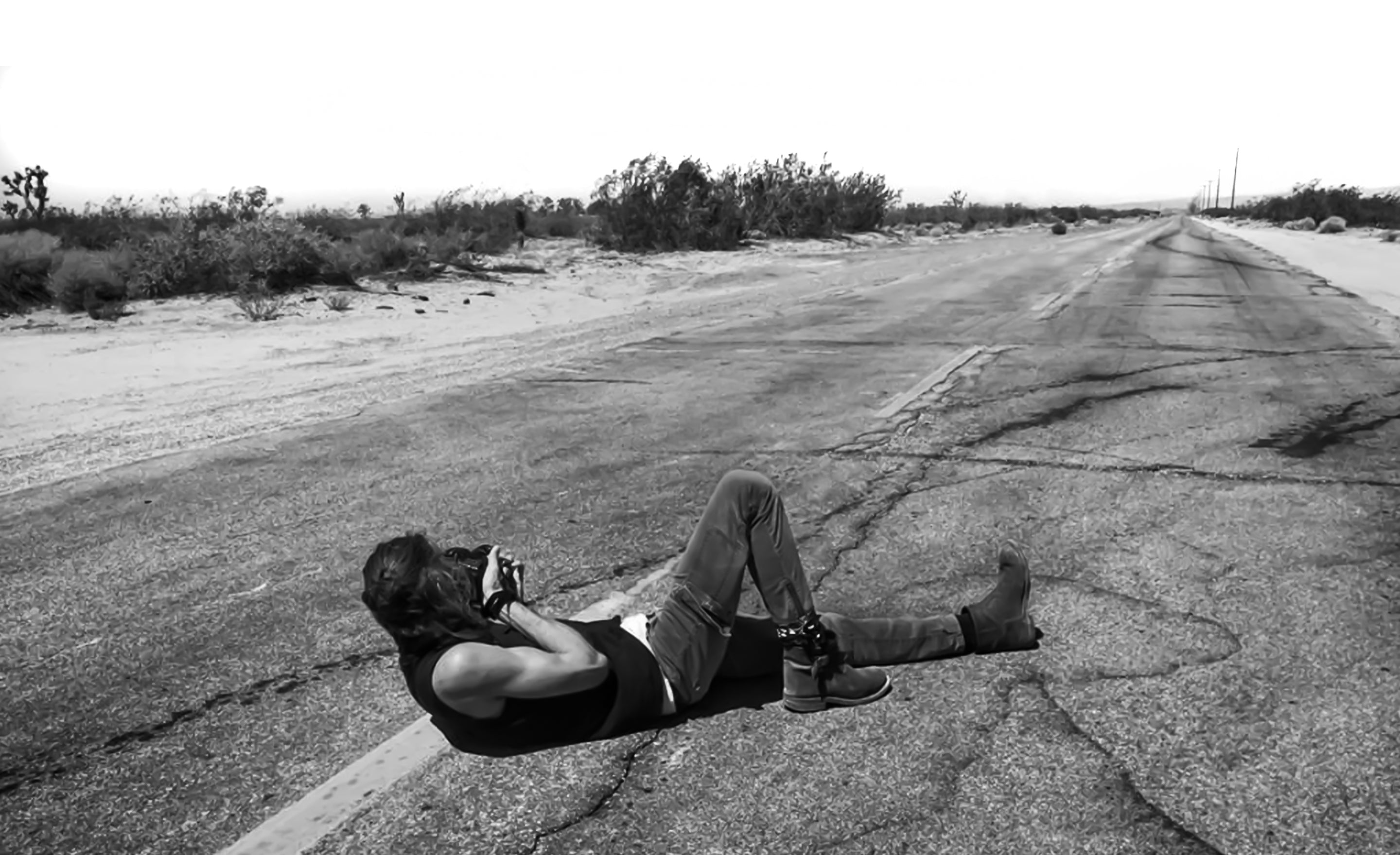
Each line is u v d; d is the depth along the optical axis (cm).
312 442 708
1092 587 417
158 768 304
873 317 1349
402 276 1880
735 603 308
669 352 1080
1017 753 296
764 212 3409
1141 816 265
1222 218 10519
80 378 1021
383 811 277
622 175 2798
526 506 548
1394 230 4769
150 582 455
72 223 2164
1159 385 834
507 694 275
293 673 363
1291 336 1098
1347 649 354
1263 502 521
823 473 595
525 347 1166
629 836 263
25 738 323
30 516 555
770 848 256
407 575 274
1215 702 321
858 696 324
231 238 1731
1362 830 257
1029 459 616
